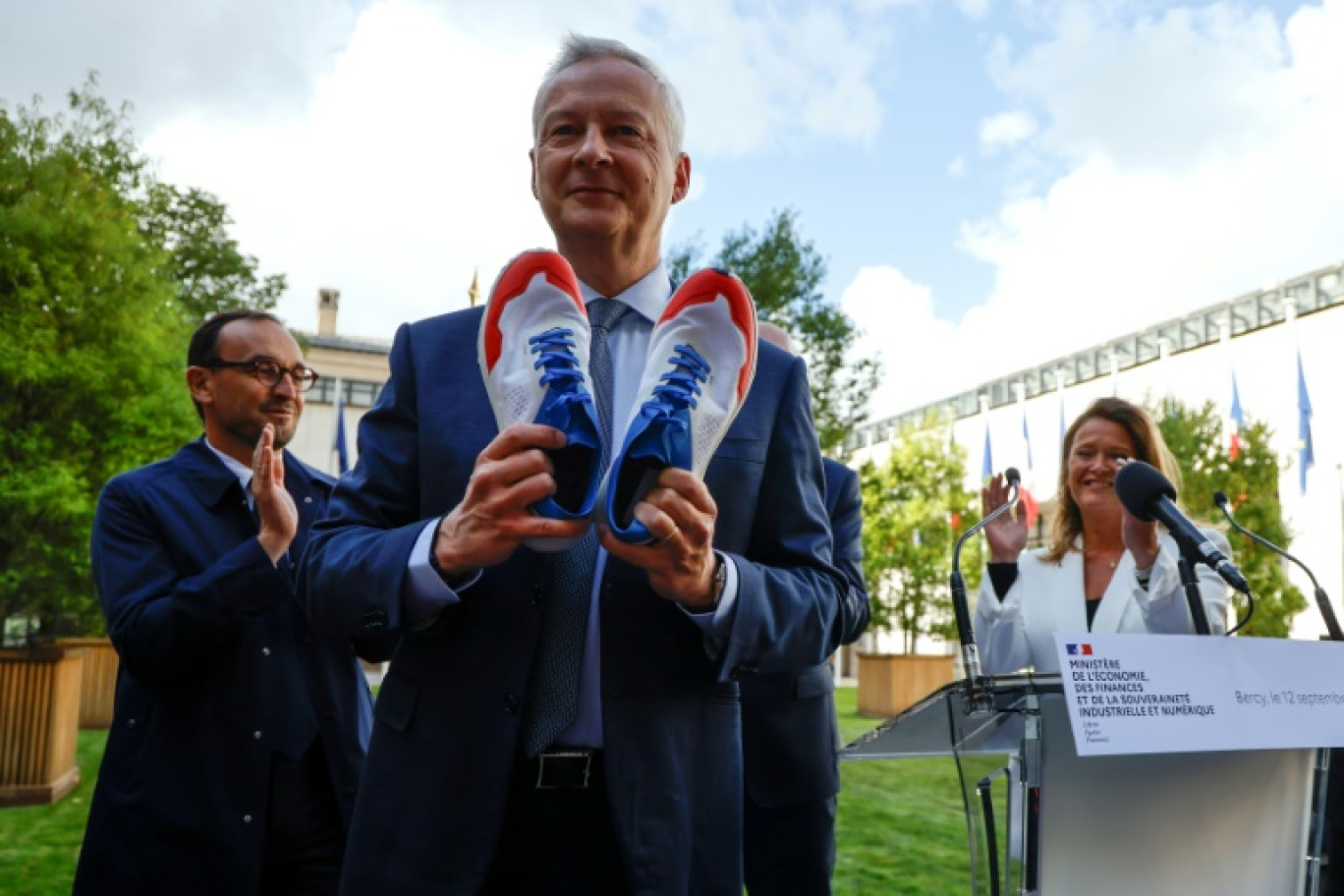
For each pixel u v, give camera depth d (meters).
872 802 7.96
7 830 6.30
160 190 10.30
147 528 2.75
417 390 1.85
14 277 8.63
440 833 1.60
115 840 2.51
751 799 2.88
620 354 1.94
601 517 1.47
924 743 2.07
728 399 1.71
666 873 1.59
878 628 20.20
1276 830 2.03
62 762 7.70
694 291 1.77
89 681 12.56
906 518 18.97
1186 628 2.92
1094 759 1.93
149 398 9.05
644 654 1.67
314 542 1.75
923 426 20.48
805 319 15.91
